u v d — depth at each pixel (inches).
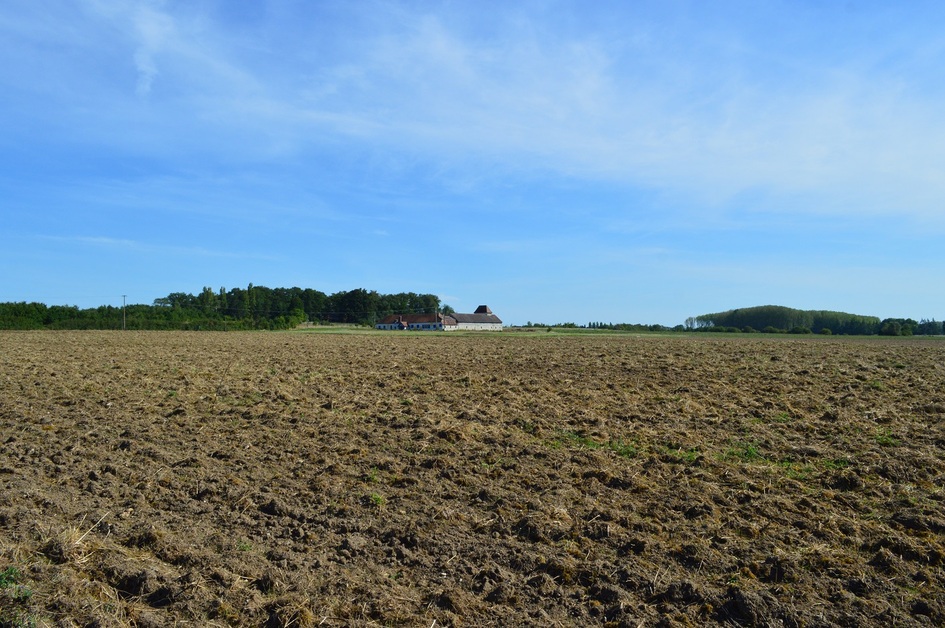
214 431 495.8
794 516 313.7
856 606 230.7
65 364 950.4
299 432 492.1
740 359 1029.2
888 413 534.3
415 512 326.3
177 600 233.1
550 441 464.1
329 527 306.2
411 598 239.5
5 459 407.5
